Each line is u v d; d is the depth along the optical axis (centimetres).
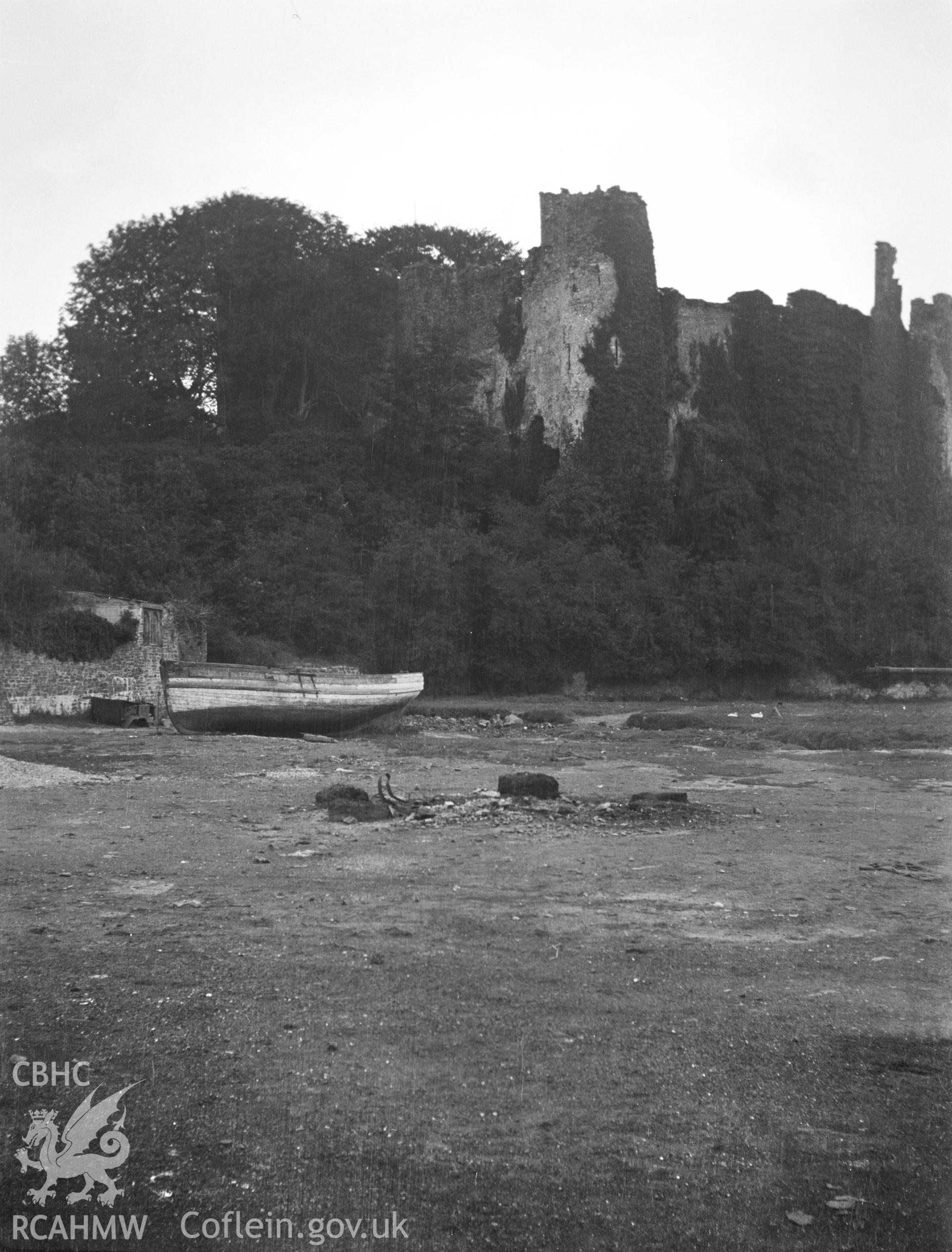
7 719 4381
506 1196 740
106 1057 907
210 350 8444
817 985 1099
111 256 8200
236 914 1340
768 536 9225
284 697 4197
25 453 6550
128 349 7975
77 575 5569
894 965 1163
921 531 9419
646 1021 997
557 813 2081
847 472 9606
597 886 1515
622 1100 855
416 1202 732
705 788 2733
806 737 4228
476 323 9812
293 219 8894
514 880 1545
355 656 7131
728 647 8362
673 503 9162
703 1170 758
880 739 4184
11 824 1983
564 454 8975
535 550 8425
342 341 9256
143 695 5069
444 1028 979
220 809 2172
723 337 9662
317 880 1529
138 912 1345
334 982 1091
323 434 8688
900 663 8681
